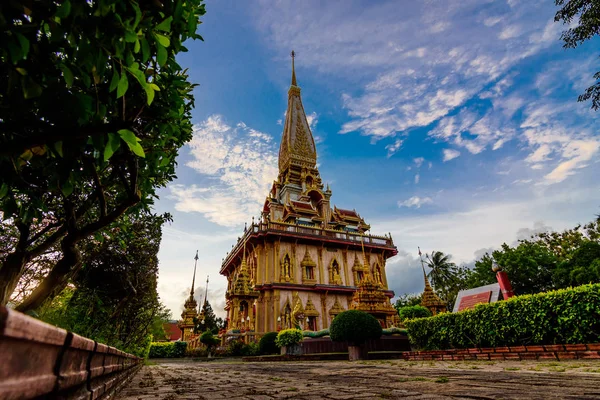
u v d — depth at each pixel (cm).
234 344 2669
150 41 236
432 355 1212
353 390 421
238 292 3089
